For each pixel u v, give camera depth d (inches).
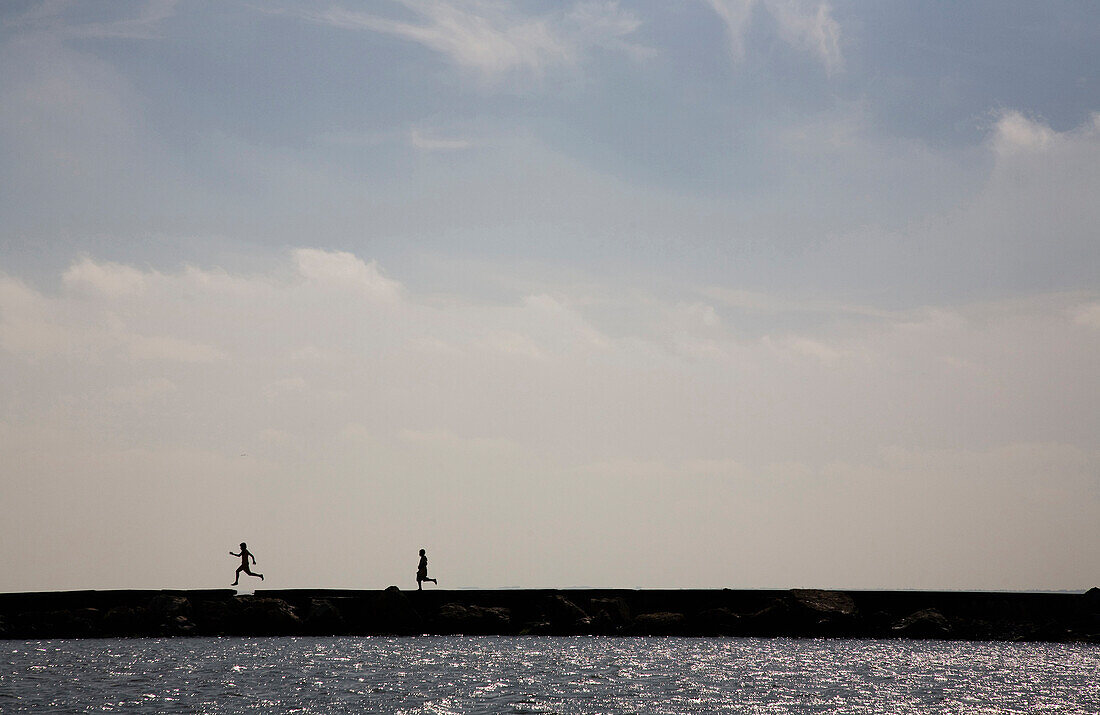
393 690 3570.4
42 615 5280.5
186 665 4160.9
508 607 5703.7
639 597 5797.2
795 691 3678.6
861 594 5831.7
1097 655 4810.5
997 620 5698.8
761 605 5762.8
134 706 3253.0
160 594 5526.6
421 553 5605.3
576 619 5502.0
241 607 5344.5
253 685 3654.0
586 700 3432.6
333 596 5649.6
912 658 4645.7
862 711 3348.9
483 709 3260.3
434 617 5497.1
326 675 3897.6
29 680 3750.0
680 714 3240.7
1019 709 3410.4
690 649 4872.0
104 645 4874.5
